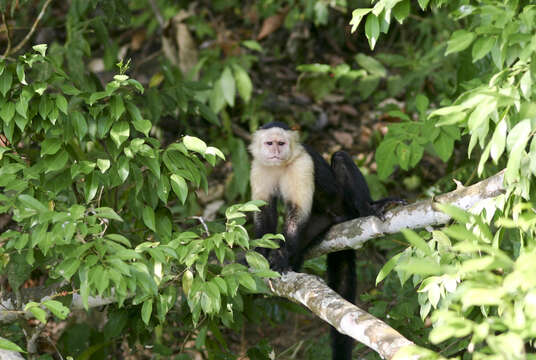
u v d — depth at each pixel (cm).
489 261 417
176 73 1398
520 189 579
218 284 664
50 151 709
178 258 668
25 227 684
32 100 732
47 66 827
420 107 980
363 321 639
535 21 567
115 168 733
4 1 1030
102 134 721
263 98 1573
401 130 959
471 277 455
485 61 972
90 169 704
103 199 835
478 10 647
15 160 756
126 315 844
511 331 418
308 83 1508
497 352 401
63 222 621
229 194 1356
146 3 1711
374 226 841
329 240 918
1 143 825
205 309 673
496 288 428
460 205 730
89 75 1178
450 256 640
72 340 991
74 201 878
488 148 539
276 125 1000
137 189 732
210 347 934
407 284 984
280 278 812
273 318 1057
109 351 1001
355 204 975
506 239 891
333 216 1003
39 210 629
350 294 1012
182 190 707
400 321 905
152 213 744
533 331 404
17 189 679
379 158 963
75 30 1129
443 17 1427
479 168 544
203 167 761
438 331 415
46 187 748
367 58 1446
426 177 1457
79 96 738
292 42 1812
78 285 764
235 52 1584
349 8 1738
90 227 644
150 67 1658
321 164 1013
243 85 1410
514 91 543
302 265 960
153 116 1088
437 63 1370
